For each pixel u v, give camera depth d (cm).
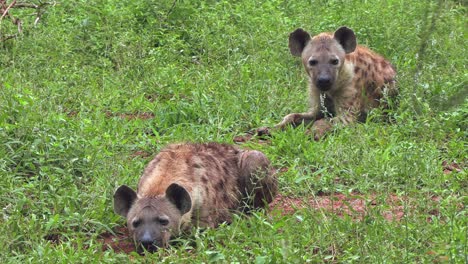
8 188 1094
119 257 934
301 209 1047
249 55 1658
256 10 1847
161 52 1689
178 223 977
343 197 1123
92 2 1841
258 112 1425
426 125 1309
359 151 1222
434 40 1557
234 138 1351
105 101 1470
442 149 1275
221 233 986
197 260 914
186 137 1300
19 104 1290
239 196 1070
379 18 1767
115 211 988
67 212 1039
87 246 1004
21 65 1570
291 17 1862
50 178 1107
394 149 1232
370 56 1487
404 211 984
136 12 1812
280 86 1540
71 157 1172
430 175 1143
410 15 1772
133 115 1448
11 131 1216
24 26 1719
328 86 1431
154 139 1291
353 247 930
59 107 1375
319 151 1247
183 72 1642
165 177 1005
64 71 1589
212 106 1423
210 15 1797
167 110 1420
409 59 1587
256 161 1069
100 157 1174
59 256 930
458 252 898
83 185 1119
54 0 1845
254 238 955
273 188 1083
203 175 1027
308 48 1487
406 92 1412
